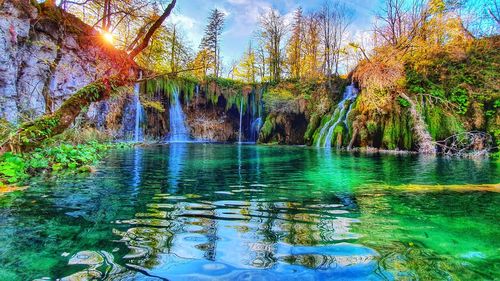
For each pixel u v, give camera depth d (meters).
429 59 16.27
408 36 18.27
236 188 5.13
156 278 1.88
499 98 13.72
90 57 15.36
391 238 2.71
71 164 7.27
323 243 2.56
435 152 13.88
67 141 10.50
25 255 2.22
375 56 18.56
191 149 15.77
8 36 10.66
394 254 2.33
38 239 2.56
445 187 5.39
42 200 4.04
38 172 6.40
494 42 16.16
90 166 7.76
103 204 3.87
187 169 7.62
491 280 1.91
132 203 3.94
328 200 4.27
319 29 29.33
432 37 17.34
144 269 2.01
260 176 6.57
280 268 2.05
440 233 2.86
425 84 16.06
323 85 24.92
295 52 32.75
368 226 3.07
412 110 15.11
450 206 3.96
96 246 2.42
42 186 5.05
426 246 2.51
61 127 6.94
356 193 4.79
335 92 23.52
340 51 24.47
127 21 13.91
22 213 3.39
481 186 5.47
